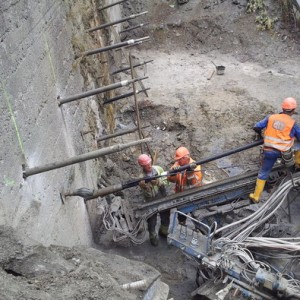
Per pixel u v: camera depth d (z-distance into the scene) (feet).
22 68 18.43
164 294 14.71
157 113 42.16
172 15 56.08
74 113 26.91
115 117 41.73
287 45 51.85
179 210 26.03
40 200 19.33
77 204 25.30
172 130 40.60
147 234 29.22
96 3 39.01
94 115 32.89
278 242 21.99
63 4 26.13
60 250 15.60
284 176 25.73
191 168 24.20
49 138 21.39
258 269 20.66
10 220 16.15
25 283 12.82
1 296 11.80
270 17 53.57
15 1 17.89
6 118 16.47
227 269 21.33
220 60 51.08
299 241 22.52
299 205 29.91
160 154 37.88
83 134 28.66
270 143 24.39
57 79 23.66
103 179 32.76
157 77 47.85
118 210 27.48
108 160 35.55
